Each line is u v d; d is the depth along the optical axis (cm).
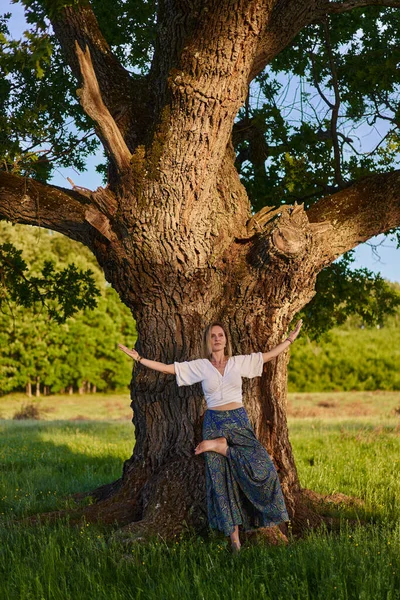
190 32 541
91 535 540
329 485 847
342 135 1033
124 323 5281
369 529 569
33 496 761
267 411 649
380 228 679
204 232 618
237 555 484
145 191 589
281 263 597
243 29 521
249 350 636
